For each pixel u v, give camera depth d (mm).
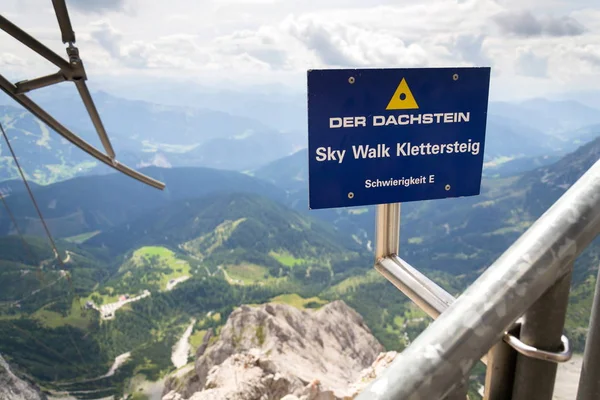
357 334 41969
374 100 1944
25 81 3574
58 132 4117
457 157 2068
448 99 1997
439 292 1945
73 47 3455
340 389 12531
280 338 34781
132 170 4871
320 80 1892
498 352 711
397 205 2076
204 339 39719
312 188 1986
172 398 14133
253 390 13438
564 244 657
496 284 652
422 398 595
